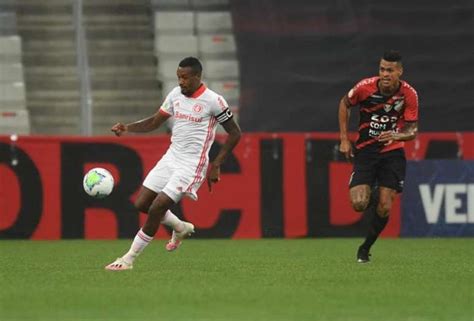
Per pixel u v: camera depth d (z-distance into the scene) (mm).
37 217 51375
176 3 72625
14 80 68312
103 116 67750
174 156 33438
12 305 25516
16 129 66375
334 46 70250
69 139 51531
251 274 33094
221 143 52062
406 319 23672
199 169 33250
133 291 28141
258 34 71062
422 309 25203
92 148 51625
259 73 69125
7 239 51250
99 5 72750
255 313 24344
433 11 71562
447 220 53781
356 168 37000
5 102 67312
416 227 53688
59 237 51531
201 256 41469
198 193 52281
